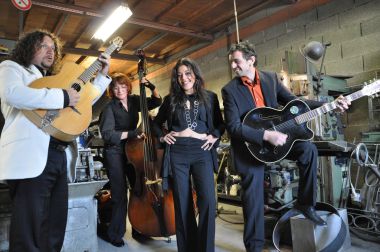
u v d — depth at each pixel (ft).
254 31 15.92
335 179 9.52
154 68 24.86
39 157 4.68
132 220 8.29
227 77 17.76
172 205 8.13
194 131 6.40
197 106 6.51
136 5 15.23
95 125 10.82
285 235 7.67
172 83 6.65
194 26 17.75
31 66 5.19
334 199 9.41
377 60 10.97
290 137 6.33
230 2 14.97
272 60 14.88
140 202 8.26
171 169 6.43
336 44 12.20
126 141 8.70
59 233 5.39
